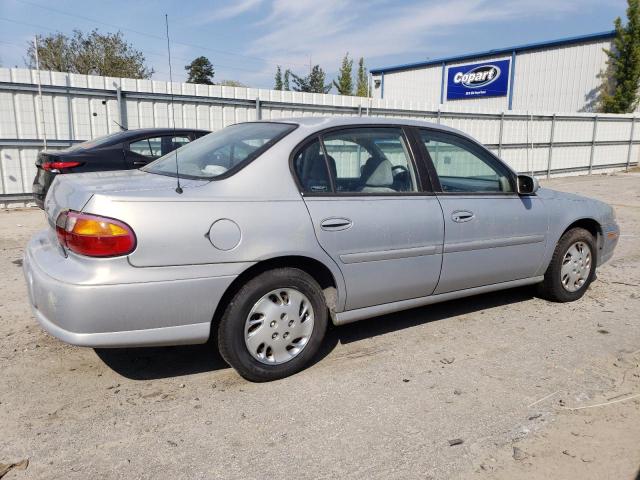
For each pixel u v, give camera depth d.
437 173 4.07
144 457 2.62
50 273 2.92
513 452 2.70
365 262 3.60
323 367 3.62
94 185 3.11
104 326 2.84
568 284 4.96
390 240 3.68
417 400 3.20
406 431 2.87
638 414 3.06
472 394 3.28
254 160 3.32
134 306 2.87
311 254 3.34
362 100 15.38
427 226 3.85
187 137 8.44
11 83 10.14
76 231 2.84
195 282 2.98
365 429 2.89
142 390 3.27
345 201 3.53
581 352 3.91
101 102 11.20
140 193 2.94
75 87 10.82
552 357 3.82
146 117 11.78
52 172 7.37
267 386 3.35
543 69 29.41
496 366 3.67
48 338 4.00
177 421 2.94
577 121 21.44
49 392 3.23
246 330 3.25
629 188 16.69
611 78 26.77
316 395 3.24
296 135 3.52
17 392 3.22
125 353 3.78
